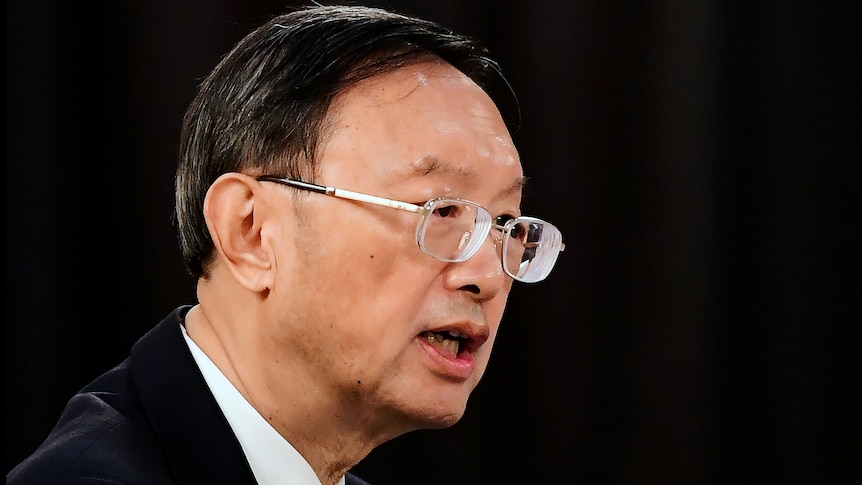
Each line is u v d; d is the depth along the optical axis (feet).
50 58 18.51
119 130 18.89
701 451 20.72
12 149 18.42
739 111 20.90
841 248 21.01
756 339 21.04
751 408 20.94
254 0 18.89
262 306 8.81
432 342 8.79
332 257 8.45
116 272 18.94
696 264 20.74
